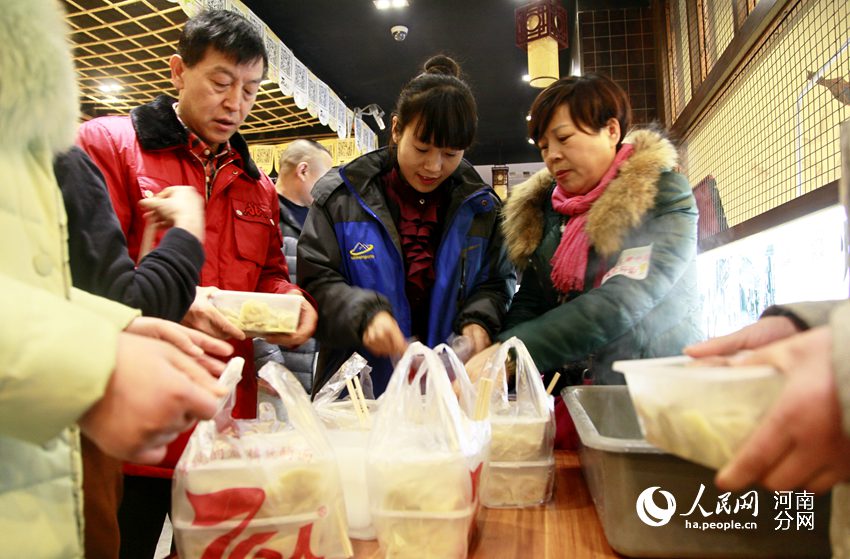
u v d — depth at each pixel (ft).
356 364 3.98
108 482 3.03
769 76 5.97
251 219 5.40
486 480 2.92
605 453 2.53
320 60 15.20
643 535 2.43
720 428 1.44
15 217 1.95
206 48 4.84
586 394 3.83
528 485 3.23
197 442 2.36
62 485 2.01
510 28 13.51
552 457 3.39
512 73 15.94
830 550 2.30
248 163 5.46
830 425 1.21
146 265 3.44
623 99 4.96
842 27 4.49
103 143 4.71
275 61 10.91
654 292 4.14
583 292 4.79
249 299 4.42
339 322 4.76
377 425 2.64
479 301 5.25
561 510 3.17
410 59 15.08
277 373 2.57
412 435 2.62
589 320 4.00
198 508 2.27
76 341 1.56
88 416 1.61
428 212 5.61
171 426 1.62
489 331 5.00
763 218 5.44
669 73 10.16
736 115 7.04
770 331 2.05
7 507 1.82
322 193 5.53
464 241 5.52
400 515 2.44
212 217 5.12
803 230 4.73
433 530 2.42
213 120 5.07
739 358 1.61
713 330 7.33
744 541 2.37
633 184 4.50
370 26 13.43
